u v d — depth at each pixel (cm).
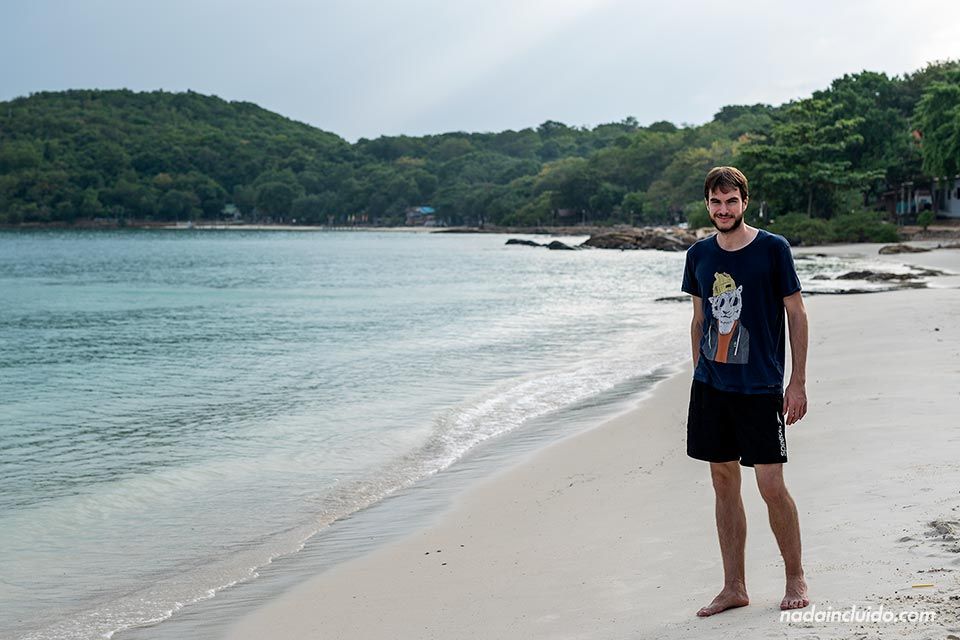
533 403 1344
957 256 4769
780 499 450
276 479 957
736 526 470
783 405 460
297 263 7231
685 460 870
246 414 1319
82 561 716
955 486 605
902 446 754
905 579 454
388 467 997
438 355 1908
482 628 509
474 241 13512
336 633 537
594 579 562
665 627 457
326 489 914
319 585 634
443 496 859
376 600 588
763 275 454
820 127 8012
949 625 389
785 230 6919
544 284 4388
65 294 4075
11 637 573
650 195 15075
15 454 1088
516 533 706
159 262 7512
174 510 852
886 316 1933
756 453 451
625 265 6112
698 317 485
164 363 1892
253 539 763
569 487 833
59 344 2255
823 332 1775
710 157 13962
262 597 621
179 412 1348
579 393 1409
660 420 1113
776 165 7725
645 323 2489
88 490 925
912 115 8806
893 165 8019
